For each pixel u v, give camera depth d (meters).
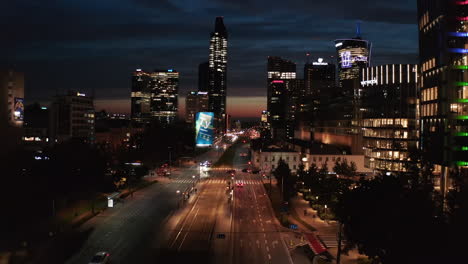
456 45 129.25
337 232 98.56
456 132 126.69
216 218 113.88
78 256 78.19
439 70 132.50
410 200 64.25
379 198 67.44
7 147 186.12
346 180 126.19
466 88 127.88
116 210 122.25
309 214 118.81
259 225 106.25
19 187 105.06
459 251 53.44
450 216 62.38
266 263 76.75
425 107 143.62
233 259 78.69
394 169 180.00
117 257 78.25
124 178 166.12
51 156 124.88
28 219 97.19
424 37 144.88
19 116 195.88
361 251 68.12
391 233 60.69
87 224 103.75
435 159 132.38
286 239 93.12
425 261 54.47
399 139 181.25
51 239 87.62
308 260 78.94
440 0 131.75
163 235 95.06
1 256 75.06
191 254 81.19
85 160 128.25
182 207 128.50
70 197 120.38
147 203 134.38
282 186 148.75
